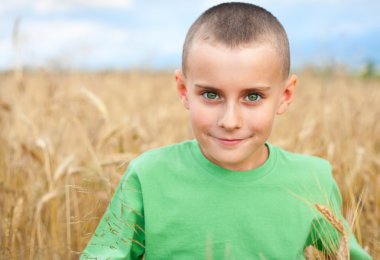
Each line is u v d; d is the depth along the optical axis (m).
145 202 2.04
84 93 3.80
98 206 2.58
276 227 2.06
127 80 8.91
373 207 3.55
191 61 1.83
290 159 2.15
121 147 3.67
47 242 3.11
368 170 3.73
